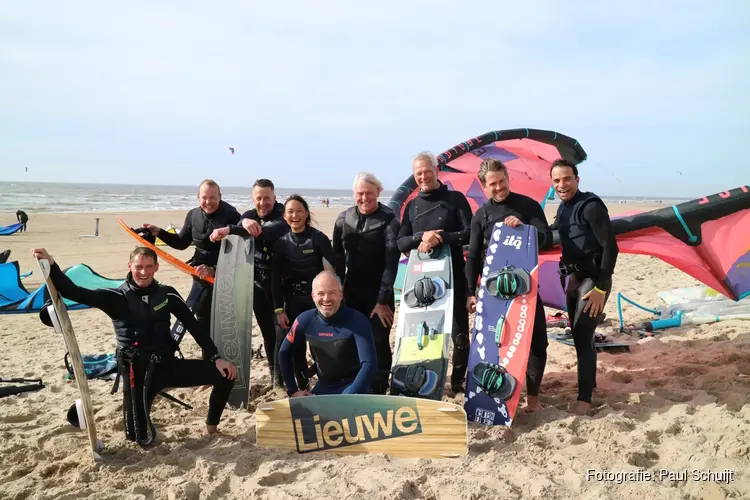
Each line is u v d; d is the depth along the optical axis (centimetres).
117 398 468
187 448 362
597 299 389
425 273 433
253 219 489
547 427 364
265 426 358
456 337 448
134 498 295
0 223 2633
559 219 414
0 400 474
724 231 493
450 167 898
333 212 4347
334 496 285
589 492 277
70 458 351
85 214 3431
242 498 291
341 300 377
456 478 295
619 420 360
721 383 419
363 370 361
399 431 340
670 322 628
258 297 486
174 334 525
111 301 356
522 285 395
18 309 759
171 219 3225
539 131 853
